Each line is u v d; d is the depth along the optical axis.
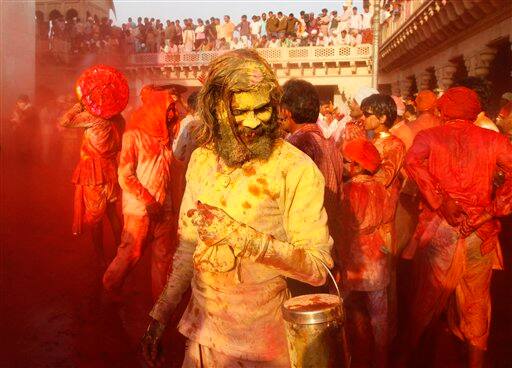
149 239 4.32
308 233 1.84
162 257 4.29
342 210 3.36
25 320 4.29
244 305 1.85
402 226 4.82
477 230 3.12
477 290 3.19
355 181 3.39
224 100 1.79
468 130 3.13
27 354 3.72
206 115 1.86
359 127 5.46
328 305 1.72
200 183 1.91
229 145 1.83
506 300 4.79
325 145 3.22
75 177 5.24
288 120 3.24
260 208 1.83
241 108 1.78
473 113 3.16
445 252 3.16
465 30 13.58
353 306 3.71
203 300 1.90
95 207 5.26
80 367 3.55
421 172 3.15
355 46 29.36
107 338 3.98
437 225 3.21
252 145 1.83
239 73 1.76
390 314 3.65
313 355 1.67
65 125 5.07
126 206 4.21
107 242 6.82
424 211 3.37
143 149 4.10
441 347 3.83
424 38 16.25
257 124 1.79
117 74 5.21
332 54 29.78
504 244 5.71
